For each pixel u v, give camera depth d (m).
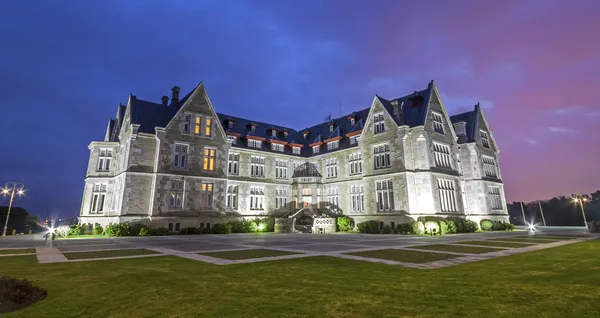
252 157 39.94
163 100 39.47
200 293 6.45
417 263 10.42
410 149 32.69
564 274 8.26
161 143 31.38
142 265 10.15
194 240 21.77
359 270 9.02
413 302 5.75
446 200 33.00
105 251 14.48
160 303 5.75
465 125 41.50
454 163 35.59
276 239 22.59
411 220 30.38
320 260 11.13
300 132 50.81
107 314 5.14
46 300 5.98
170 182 31.34
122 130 33.97
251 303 5.73
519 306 5.46
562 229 38.41
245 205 37.72
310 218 37.47
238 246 16.84
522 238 21.50
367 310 5.29
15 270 9.28
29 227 48.00
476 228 33.28
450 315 5.01
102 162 33.69
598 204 60.16
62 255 13.00
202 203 33.62
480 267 9.55
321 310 5.30
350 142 39.94
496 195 40.84
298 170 43.25
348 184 38.62
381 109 35.75
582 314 5.03
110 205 32.53
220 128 36.19
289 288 6.85
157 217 29.72
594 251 12.96
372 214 34.22
